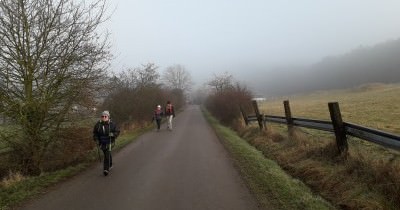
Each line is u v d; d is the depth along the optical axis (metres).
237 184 8.66
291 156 11.60
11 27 10.40
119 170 10.79
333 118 9.62
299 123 13.41
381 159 8.11
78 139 11.91
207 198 7.55
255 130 19.44
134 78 29.66
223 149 14.74
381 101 34.19
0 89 10.49
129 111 27.59
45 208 7.06
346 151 9.19
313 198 7.41
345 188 7.71
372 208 6.57
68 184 9.07
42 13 10.76
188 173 10.06
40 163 11.38
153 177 9.65
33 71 10.87
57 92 11.33
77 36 11.22
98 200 7.56
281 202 7.18
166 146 16.17
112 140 10.51
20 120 10.62
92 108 12.29
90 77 11.77
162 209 6.88
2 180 9.93
